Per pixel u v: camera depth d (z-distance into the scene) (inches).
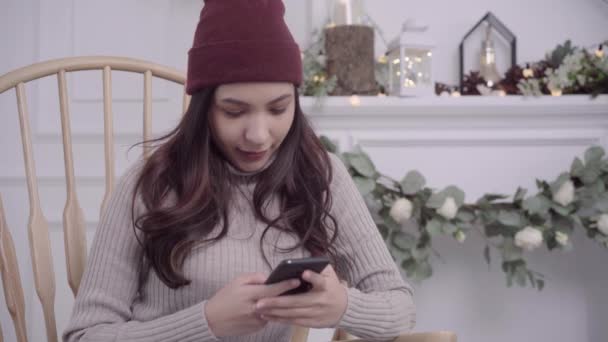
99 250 38.6
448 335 35.4
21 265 66.1
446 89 67.2
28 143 46.5
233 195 40.8
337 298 34.2
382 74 65.9
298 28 69.1
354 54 63.1
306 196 41.1
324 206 42.1
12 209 66.2
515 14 70.9
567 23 71.1
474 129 66.1
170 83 68.1
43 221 45.9
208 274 37.8
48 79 66.5
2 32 67.0
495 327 70.1
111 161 49.1
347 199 44.2
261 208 40.8
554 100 63.7
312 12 68.4
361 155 61.4
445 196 61.9
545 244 70.3
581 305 70.6
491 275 70.1
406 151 66.2
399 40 62.6
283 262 28.4
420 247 64.3
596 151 62.8
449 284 69.8
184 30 68.4
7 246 44.2
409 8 70.2
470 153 66.7
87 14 67.2
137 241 39.3
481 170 66.9
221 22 35.3
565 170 67.3
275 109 35.5
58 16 67.0
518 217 62.7
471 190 66.9
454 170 66.7
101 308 37.1
